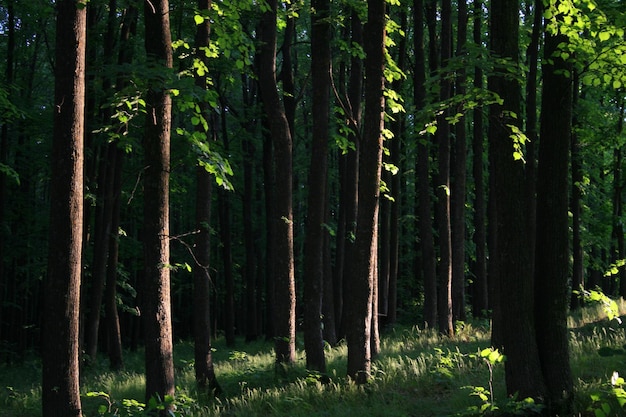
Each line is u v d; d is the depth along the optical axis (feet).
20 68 76.48
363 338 34.76
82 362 50.39
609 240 87.45
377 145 34.58
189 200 106.93
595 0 32.99
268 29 43.86
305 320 41.06
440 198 58.29
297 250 112.16
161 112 28.45
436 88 30.42
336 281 75.97
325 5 43.60
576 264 71.87
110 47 55.67
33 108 66.85
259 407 33.76
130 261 97.30
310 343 40.60
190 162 30.78
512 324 26.35
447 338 53.47
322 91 43.01
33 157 69.82
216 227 114.62
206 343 40.50
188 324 130.00
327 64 43.09
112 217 63.67
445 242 57.52
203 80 40.01
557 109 27.20
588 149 67.00
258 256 111.04
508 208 26.61
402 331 67.15
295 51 92.43
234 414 33.27
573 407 24.02
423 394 32.68
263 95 43.83
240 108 95.86
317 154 42.70
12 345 81.15
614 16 28.55
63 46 25.89
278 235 43.42
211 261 112.98
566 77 26.91
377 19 34.50
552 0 26.73
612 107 73.00
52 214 25.88
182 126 71.72
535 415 24.79
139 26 66.13
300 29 90.02
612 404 23.47
